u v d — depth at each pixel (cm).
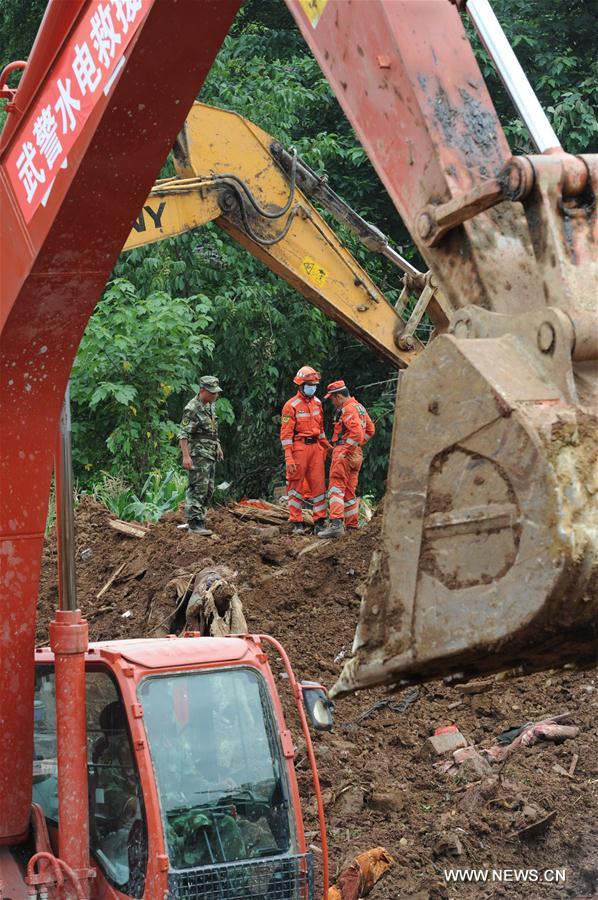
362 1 420
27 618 748
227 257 3141
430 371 365
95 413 2883
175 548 1905
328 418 3447
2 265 684
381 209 3334
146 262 3017
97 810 815
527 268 371
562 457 332
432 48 412
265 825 811
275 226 1554
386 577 380
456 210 380
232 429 3419
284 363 3275
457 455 357
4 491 726
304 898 804
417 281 1634
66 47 615
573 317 348
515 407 339
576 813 1199
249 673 841
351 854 1141
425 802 1257
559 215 361
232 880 778
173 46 564
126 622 1777
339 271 1616
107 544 2062
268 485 3406
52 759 865
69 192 623
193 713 816
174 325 2741
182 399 3216
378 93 417
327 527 1959
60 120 626
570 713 1405
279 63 3422
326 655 1628
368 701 1530
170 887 758
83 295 682
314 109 3447
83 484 2873
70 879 727
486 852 1145
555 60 3070
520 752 1338
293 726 1463
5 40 3781
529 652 365
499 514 343
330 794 1276
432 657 361
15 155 669
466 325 379
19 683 754
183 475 2691
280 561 1864
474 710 1467
